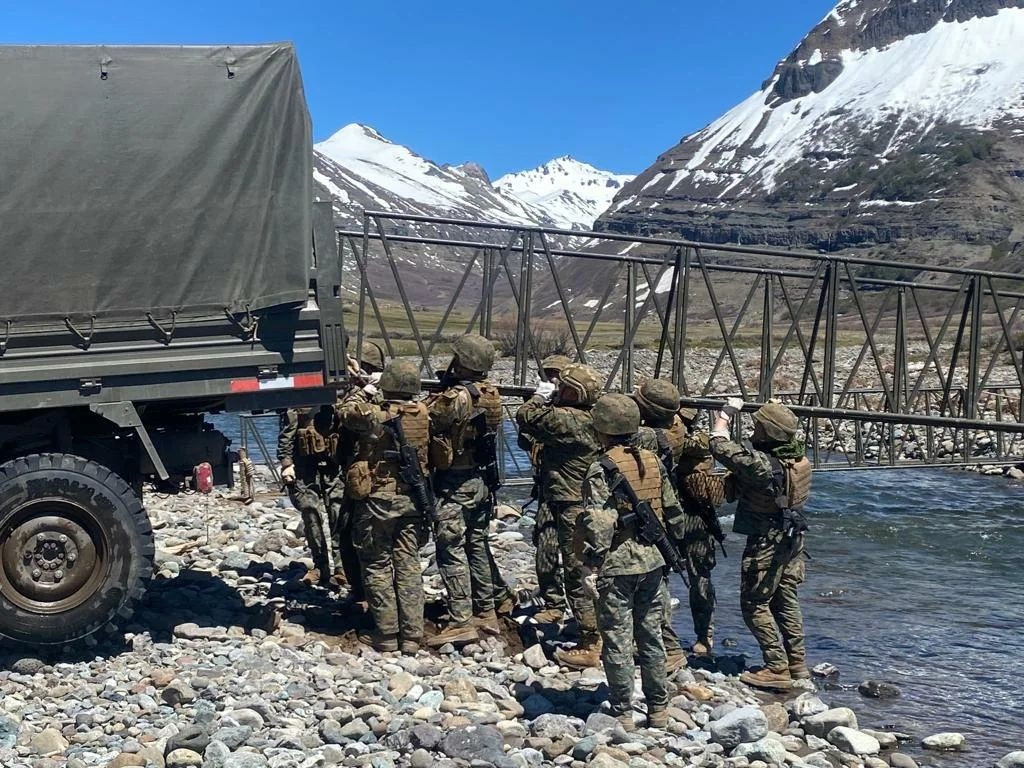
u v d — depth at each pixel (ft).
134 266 26.20
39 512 25.62
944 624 36.63
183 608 32.04
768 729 24.26
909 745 25.59
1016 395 93.45
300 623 31.37
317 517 36.04
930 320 360.48
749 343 181.37
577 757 21.89
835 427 62.85
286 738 21.24
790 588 29.37
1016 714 27.89
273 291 26.99
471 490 29.63
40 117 25.58
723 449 28.25
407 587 28.71
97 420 28.35
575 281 462.19
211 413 32.12
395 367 28.37
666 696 24.32
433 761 20.75
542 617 32.07
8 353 25.48
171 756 20.10
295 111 27.30
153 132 26.30
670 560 24.06
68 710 22.88
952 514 59.77
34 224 25.58
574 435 28.76
